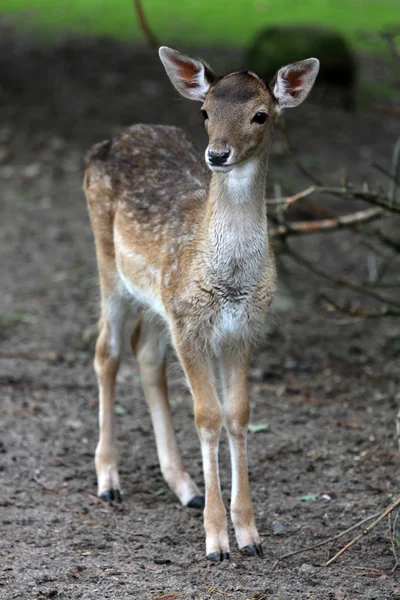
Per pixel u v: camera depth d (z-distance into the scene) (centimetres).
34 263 1698
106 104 2559
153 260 922
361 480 1002
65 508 938
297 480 1008
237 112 789
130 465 1054
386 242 1317
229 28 3562
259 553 838
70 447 1083
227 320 842
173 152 1020
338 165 2236
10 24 3475
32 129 2364
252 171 807
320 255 1789
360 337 1447
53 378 1270
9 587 767
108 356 1018
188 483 972
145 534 886
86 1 3988
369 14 3812
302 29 2611
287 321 1494
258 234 824
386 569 818
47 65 2891
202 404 845
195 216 880
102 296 1038
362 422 1153
